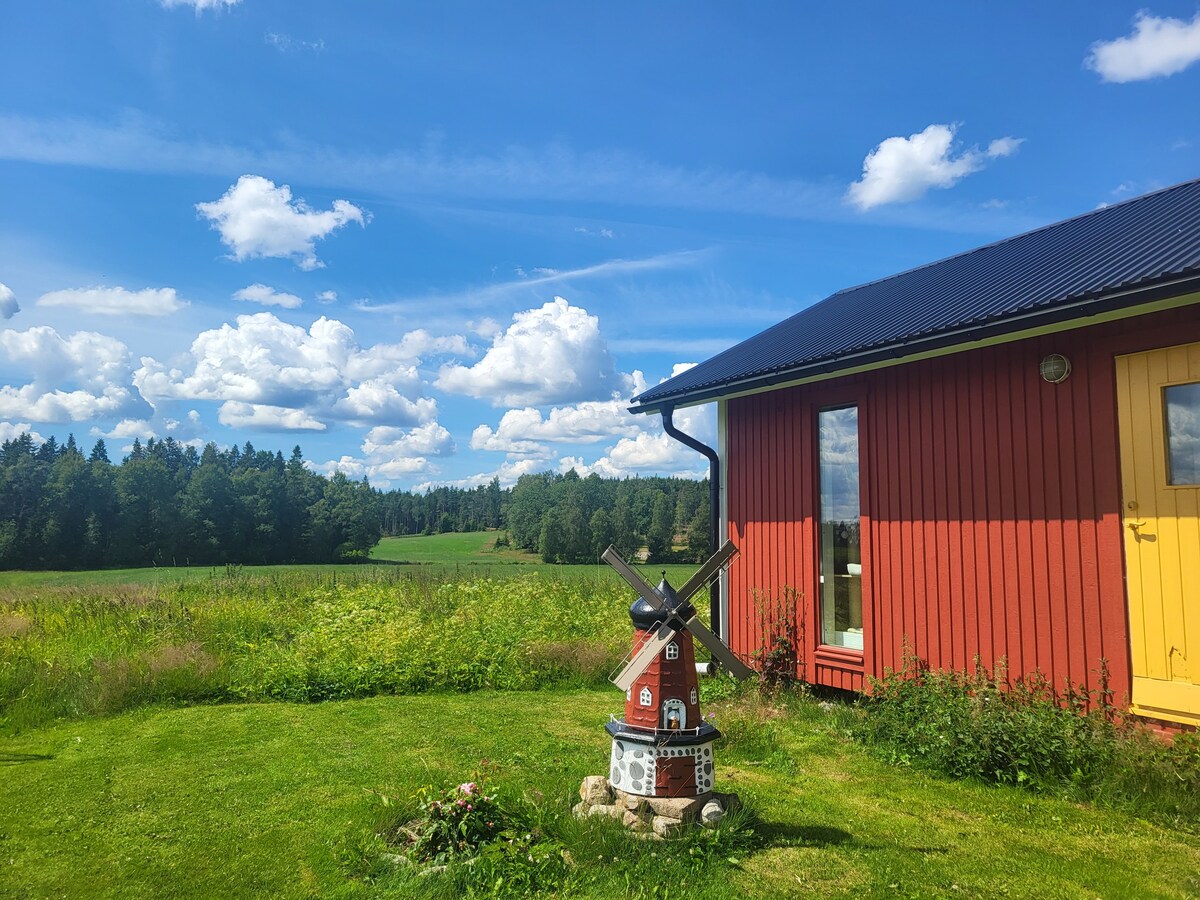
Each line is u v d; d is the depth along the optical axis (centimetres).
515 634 1141
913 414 761
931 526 738
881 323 789
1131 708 577
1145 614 571
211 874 426
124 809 530
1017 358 671
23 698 823
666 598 495
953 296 764
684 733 484
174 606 1373
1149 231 684
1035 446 654
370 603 1393
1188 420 557
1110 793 529
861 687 799
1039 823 500
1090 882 413
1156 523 568
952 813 521
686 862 427
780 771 619
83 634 1184
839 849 456
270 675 930
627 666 480
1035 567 648
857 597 827
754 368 848
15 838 478
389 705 876
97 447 9875
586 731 759
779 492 917
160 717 810
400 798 522
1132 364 589
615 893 396
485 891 396
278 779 596
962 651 703
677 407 1019
